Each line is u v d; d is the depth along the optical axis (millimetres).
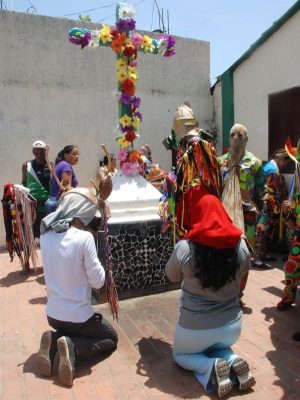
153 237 4246
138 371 2828
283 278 4836
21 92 6875
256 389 2574
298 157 3574
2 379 2773
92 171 7484
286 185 5941
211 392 2547
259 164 4059
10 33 6727
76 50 7211
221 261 2480
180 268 2604
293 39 5902
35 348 3234
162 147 8133
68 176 4645
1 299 4398
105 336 2980
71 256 2705
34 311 4023
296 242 3725
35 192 5434
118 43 4148
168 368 2854
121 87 4355
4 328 3631
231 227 2520
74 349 2766
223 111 7801
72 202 2822
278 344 3178
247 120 7164
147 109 7934
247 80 7078
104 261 4027
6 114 6809
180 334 2672
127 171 4398
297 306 3938
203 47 8383
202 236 2479
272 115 6469
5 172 6875
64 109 7199
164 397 2514
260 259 5352
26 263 5297
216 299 2572
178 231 3154
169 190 3295
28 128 6973
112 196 4191
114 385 2664
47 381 2732
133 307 3973
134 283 4207
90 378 2756
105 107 7508
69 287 2764
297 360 2932
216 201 2639
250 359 2955
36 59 6930
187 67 8242
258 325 3521
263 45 6570
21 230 5184
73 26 7129
